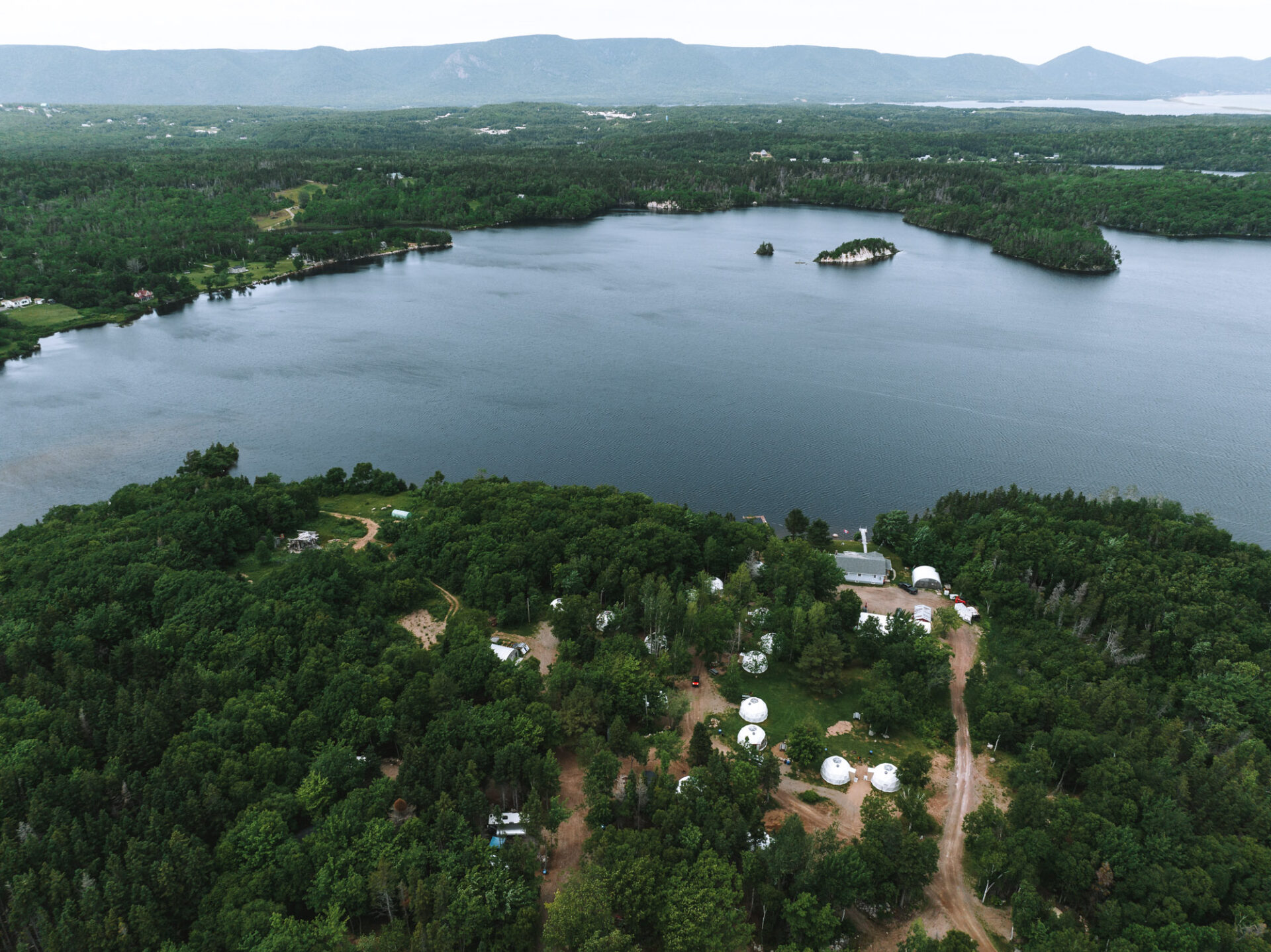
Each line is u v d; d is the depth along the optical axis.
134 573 167.38
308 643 154.12
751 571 192.88
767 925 110.19
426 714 138.38
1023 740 143.62
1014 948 107.25
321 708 136.38
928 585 195.38
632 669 147.25
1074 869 110.00
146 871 104.50
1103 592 178.38
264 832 110.56
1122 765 125.31
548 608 178.00
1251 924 101.88
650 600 169.00
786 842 111.06
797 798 132.00
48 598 160.75
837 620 169.75
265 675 149.62
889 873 112.25
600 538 191.38
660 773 128.38
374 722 134.75
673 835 115.75
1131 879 108.31
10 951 98.69
